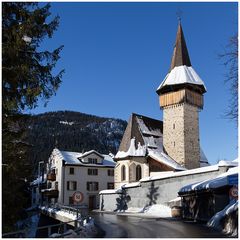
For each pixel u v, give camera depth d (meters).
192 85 62.72
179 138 61.28
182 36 66.81
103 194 58.00
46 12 19.17
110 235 19.55
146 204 48.84
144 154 59.75
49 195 69.69
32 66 18.55
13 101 16.89
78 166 71.25
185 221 30.16
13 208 17.50
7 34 17.64
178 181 43.91
